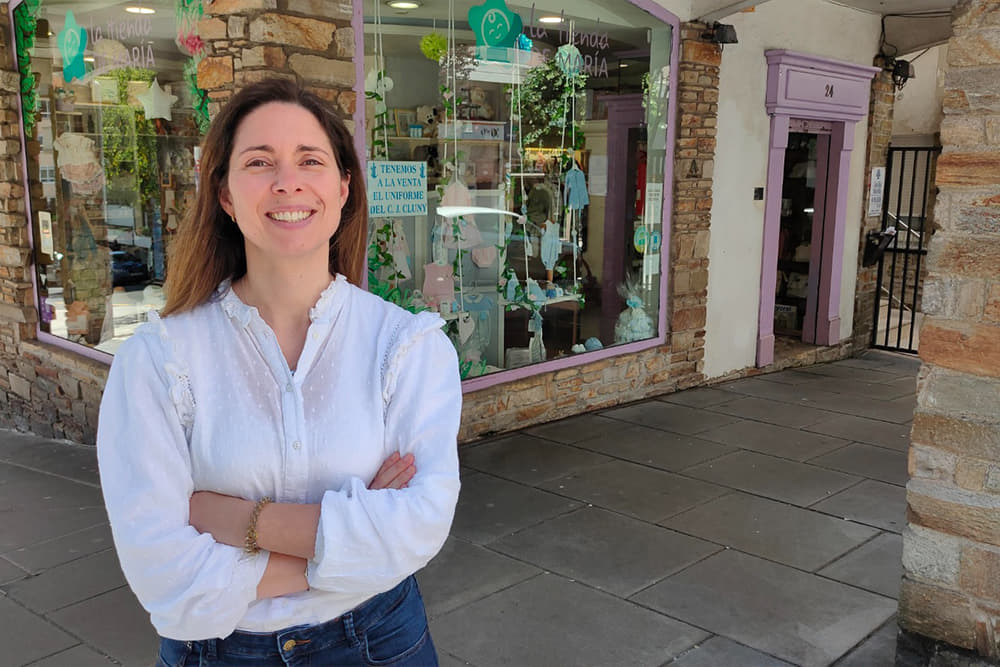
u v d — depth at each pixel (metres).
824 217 8.62
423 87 5.34
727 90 7.15
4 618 3.43
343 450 1.46
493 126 5.82
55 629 3.35
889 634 3.29
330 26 4.46
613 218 6.70
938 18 8.38
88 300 5.98
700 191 7.05
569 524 4.38
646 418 6.42
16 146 6.33
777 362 8.23
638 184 6.78
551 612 3.45
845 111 8.28
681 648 3.18
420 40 5.23
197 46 4.60
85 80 5.62
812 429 6.18
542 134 6.15
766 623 3.37
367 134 5.06
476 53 5.60
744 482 5.04
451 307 5.79
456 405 1.58
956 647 2.88
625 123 6.59
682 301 7.14
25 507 4.79
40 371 6.41
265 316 1.54
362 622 1.55
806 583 3.72
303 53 4.36
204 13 4.42
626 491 4.87
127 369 1.43
